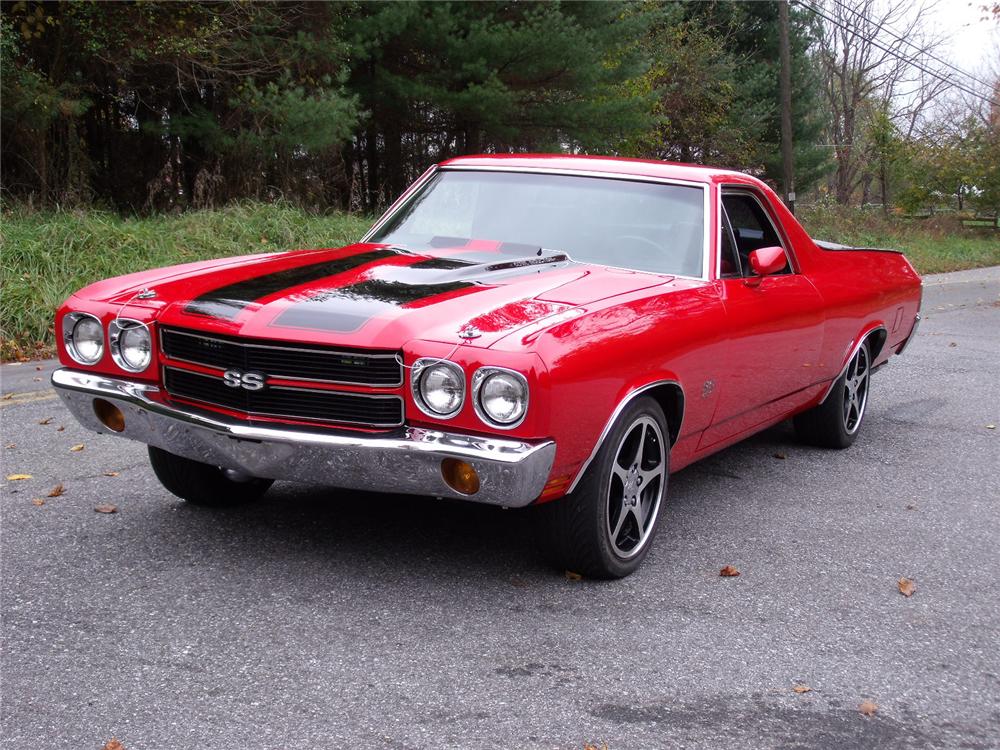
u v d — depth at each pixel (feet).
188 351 12.00
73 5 46.32
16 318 29.91
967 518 16.15
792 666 10.56
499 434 10.62
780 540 14.70
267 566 12.62
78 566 12.45
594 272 13.74
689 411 13.71
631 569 12.90
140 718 8.93
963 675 10.57
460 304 11.71
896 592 12.84
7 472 16.58
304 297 12.03
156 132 54.08
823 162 134.31
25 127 47.09
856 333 19.35
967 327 42.24
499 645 10.67
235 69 54.70
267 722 8.92
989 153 137.90
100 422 12.96
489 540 13.78
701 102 111.45
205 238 40.32
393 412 11.05
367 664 10.11
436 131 72.59
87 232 36.29
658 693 9.80
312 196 58.85
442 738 8.77
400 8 58.80
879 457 19.97
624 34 72.08
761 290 15.39
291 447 11.20
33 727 8.72
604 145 74.84
